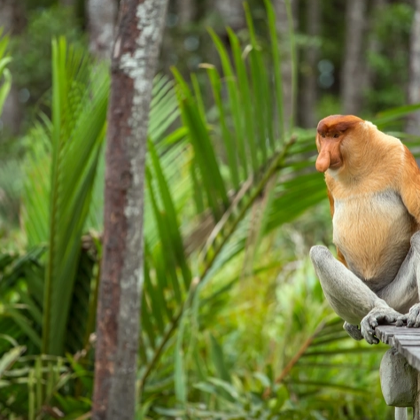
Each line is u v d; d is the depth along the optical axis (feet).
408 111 25.61
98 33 65.26
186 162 30.55
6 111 88.89
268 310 38.27
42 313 27.27
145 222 28.84
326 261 16.55
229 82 26.20
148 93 23.27
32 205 28.73
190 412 26.96
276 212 27.94
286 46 83.71
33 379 25.72
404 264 16.71
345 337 28.45
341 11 146.00
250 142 26.53
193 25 93.91
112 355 23.29
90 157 26.32
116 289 23.18
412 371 16.61
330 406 30.07
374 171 16.55
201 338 33.42
